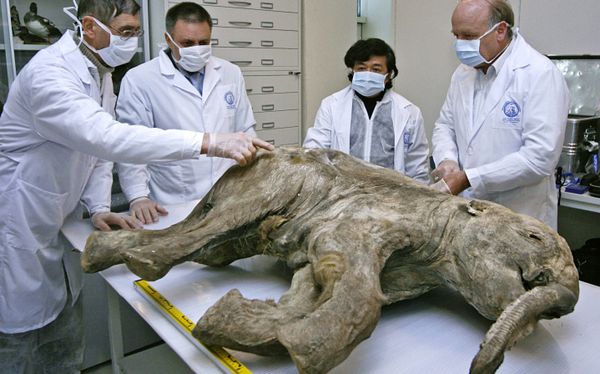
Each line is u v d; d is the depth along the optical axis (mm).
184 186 2232
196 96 2207
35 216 1639
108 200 1854
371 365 974
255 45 3174
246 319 962
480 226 1092
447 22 3301
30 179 1603
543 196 1959
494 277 1019
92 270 1324
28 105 1483
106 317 2271
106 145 1399
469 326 1118
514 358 998
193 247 1271
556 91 1737
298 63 3439
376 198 1243
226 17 2994
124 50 1545
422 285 1189
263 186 1373
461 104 2020
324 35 3529
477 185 1802
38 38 2533
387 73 2258
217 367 980
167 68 2184
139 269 1198
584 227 2873
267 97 3324
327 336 871
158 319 1172
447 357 1000
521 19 2904
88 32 1517
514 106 1816
